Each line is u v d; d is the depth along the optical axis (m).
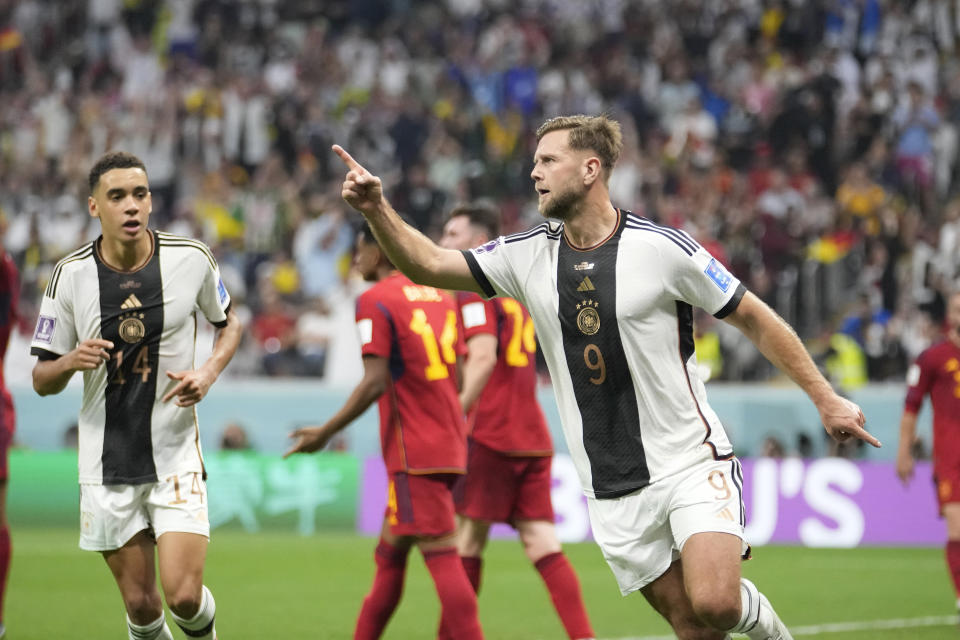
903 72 35.06
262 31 36.91
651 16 36.72
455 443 9.53
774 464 21.47
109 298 8.39
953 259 28.08
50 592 14.75
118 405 8.38
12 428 10.63
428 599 14.73
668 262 7.40
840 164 32.25
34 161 33.72
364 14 38.59
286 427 23.06
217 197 31.03
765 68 35.06
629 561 7.64
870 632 12.37
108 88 35.62
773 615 7.46
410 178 31.41
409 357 9.45
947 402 13.57
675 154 32.62
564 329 7.61
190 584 8.12
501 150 33.34
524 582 16.27
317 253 28.84
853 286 27.62
